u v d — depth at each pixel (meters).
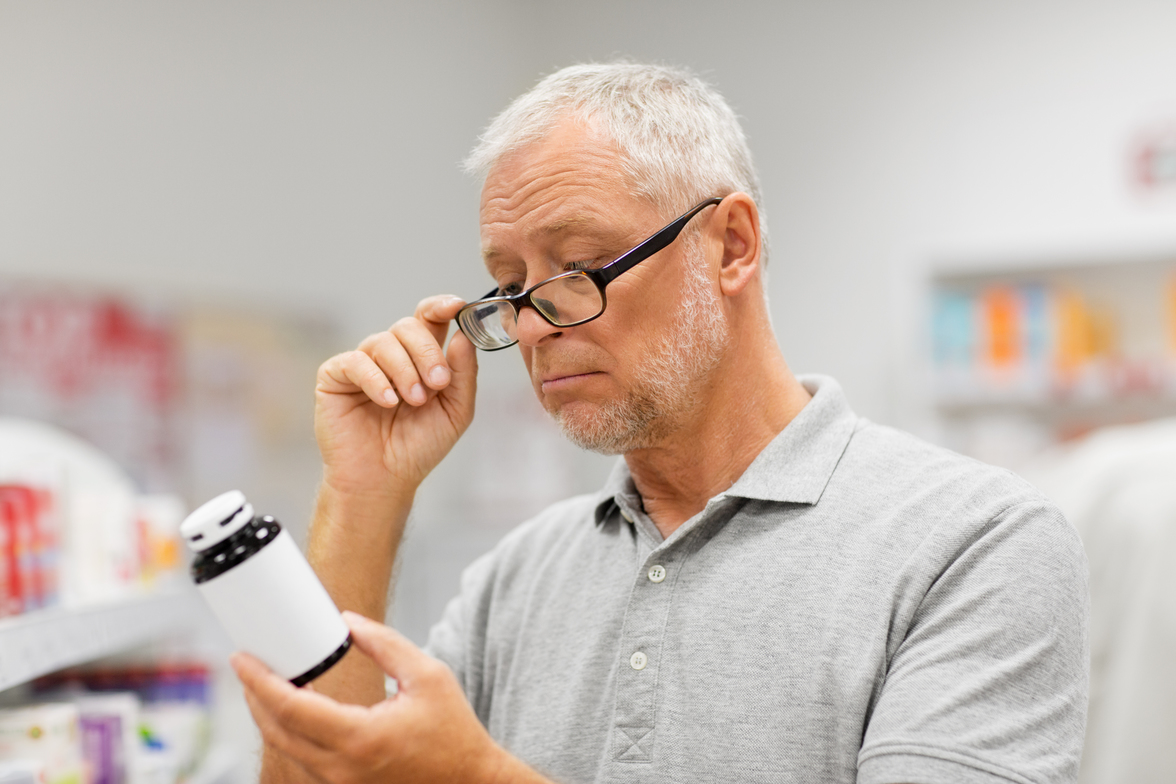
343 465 1.25
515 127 1.14
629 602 1.14
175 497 3.31
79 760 1.49
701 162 1.16
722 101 1.28
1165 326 3.79
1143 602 1.62
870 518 1.09
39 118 3.28
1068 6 4.00
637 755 1.07
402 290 4.18
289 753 0.85
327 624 0.84
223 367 3.49
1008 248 3.77
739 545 1.13
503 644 1.32
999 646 0.96
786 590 1.08
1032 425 3.77
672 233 1.11
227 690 2.55
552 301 1.09
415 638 3.75
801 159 4.35
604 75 1.17
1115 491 1.70
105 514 1.74
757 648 1.07
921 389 3.78
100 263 3.37
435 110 4.37
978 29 4.12
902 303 3.84
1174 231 3.66
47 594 1.45
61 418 3.10
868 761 0.94
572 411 1.14
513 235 1.12
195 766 1.96
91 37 3.40
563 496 4.08
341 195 4.01
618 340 1.10
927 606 1.02
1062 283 3.91
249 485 3.52
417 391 1.21
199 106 3.64
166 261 3.52
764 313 1.23
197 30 3.65
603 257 1.11
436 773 0.84
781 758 1.02
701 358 1.14
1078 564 1.03
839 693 1.02
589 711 1.16
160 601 1.81
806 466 1.15
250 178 3.75
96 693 1.95
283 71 3.88
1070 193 3.98
